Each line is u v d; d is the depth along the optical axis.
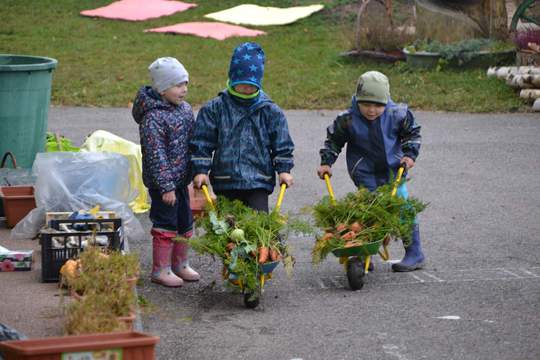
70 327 5.21
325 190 10.55
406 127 7.54
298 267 7.71
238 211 6.82
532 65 16.58
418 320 6.25
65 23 21.95
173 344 5.82
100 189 8.20
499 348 5.70
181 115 7.17
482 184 10.73
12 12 22.91
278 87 16.91
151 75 7.13
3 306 6.23
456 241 8.42
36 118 9.45
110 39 20.56
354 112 7.56
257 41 20.52
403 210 7.27
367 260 7.06
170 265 7.23
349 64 18.55
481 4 18.56
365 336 5.94
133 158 9.48
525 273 7.38
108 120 14.62
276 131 7.03
